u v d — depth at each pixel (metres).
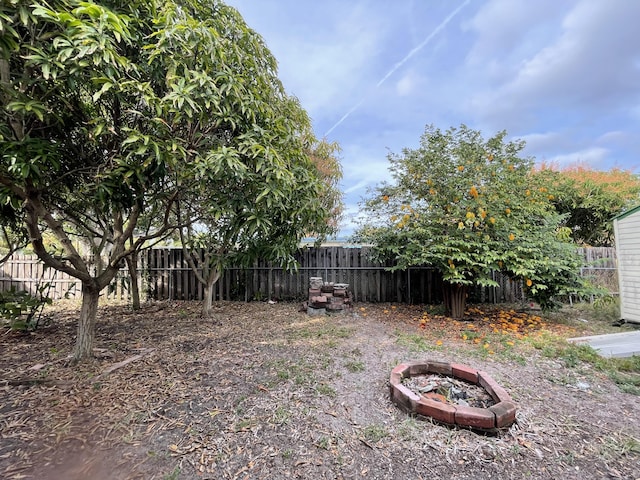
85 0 2.31
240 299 7.45
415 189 5.70
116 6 2.52
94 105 2.92
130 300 7.35
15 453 1.90
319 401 2.55
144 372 3.08
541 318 5.52
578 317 5.67
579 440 2.06
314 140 5.84
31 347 3.88
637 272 5.16
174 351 3.71
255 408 2.42
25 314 5.63
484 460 1.88
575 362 3.36
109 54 2.07
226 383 2.84
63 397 2.57
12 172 2.39
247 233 3.45
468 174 5.21
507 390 2.75
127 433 2.10
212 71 2.75
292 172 3.44
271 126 3.48
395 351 3.72
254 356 3.54
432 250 4.99
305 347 3.87
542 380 2.97
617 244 5.52
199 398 2.57
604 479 1.73
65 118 2.85
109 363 3.31
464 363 3.37
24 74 2.33
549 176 7.55
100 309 6.35
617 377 3.01
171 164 2.57
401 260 5.66
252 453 1.93
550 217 5.55
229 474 1.76
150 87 2.65
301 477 1.75
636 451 1.94
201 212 3.80
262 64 3.77
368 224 6.39
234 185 3.08
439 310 6.17
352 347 3.87
